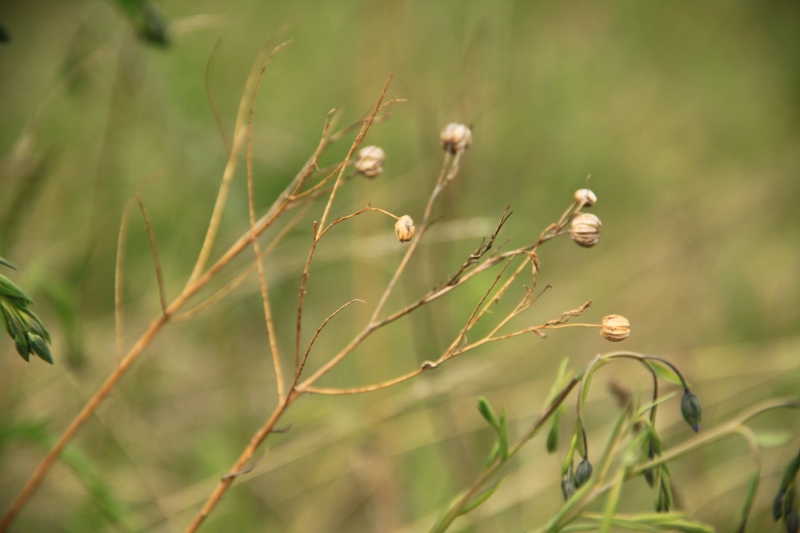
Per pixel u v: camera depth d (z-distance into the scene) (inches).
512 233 31.6
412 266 24.9
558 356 27.2
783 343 26.3
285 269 25.2
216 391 25.0
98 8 23.6
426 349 24.5
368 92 31.0
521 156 35.1
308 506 23.4
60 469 22.5
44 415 22.7
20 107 30.0
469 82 28.9
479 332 26.3
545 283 31.0
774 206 34.0
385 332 25.9
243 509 22.3
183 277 25.6
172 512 22.0
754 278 30.5
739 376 25.2
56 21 31.5
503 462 18.1
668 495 17.9
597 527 17.9
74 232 26.1
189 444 23.8
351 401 24.4
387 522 22.9
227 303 24.2
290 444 23.5
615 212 35.8
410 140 31.2
